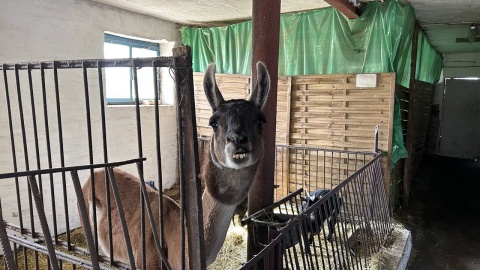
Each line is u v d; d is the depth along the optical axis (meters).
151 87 5.98
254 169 1.92
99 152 4.84
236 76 5.52
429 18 5.30
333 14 4.85
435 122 10.19
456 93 9.85
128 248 1.55
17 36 3.79
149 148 5.68
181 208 1.55
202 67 6.18
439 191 6.68
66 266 3.39
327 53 4.95
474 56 9.35
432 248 4.32
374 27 4.59
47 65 1.84
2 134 3.72
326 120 4.78
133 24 5.26
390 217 4.67
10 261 1.15
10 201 3.83
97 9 4.69
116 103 5.28
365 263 3.18
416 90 6.03
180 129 1.50
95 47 4.71
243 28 5.69
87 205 2.86
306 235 2.02
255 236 2.38
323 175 4.88
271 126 2.56
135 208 2.50
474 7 4.59
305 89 4.89
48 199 4.20
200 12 5.21
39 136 4.05
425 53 7.39
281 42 5.28
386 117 4.38
